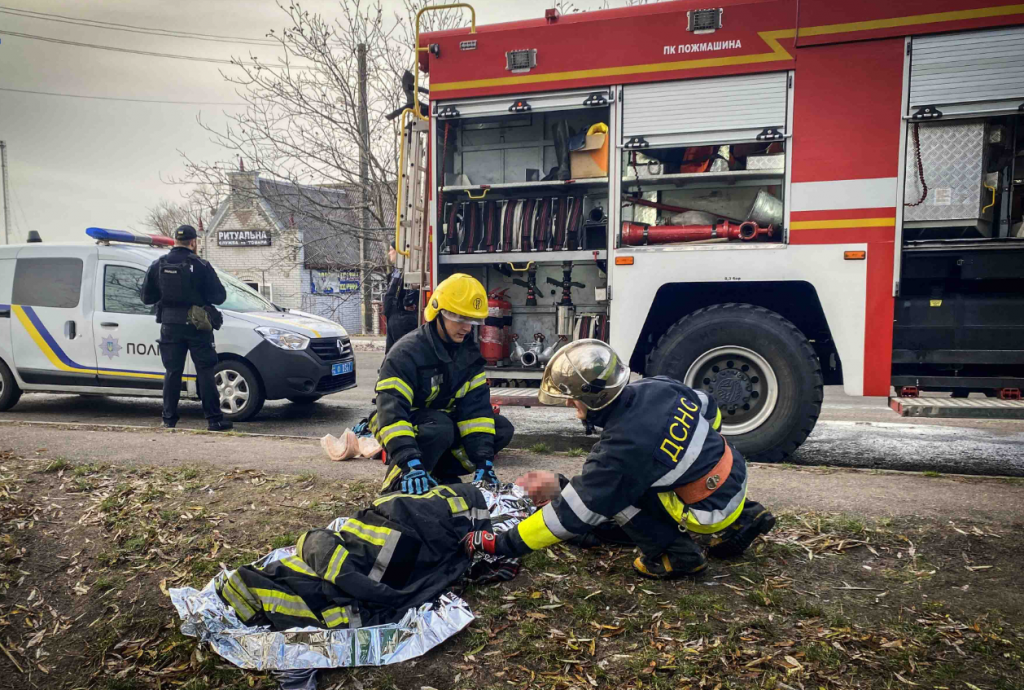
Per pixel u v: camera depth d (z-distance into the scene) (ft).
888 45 14.51
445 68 17.42
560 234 17.43
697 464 8.28
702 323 15.69
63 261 23.63
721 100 15.56
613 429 8.12
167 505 12.02
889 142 14.60
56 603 9.48
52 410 25.41
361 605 8.23
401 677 7.59
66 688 7.90
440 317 10.28
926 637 7.75
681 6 15.66
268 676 7.65
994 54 13.97
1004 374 14.65
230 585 8.18
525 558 9.88
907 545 9.89
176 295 19.15
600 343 8.43
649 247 16.28
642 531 8.93
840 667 7.29
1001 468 15.87
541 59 16.71
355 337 66.18
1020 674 7.10
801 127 15.07
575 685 7.30
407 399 10.06
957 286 15.19
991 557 9.48
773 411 15.37
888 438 19.52
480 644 8.05
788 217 15.26
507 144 19.11
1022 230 14.90
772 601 8.57
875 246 14.76
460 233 18.40
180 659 8.08
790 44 15.02
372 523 8.78
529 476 10.64
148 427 19.84
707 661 7.50
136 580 9.69
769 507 11.51
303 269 91.20
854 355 14.94
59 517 11.60
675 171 16.42
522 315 18.99
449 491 9.52
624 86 16.22
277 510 11.75
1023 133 15.14
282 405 26.89
